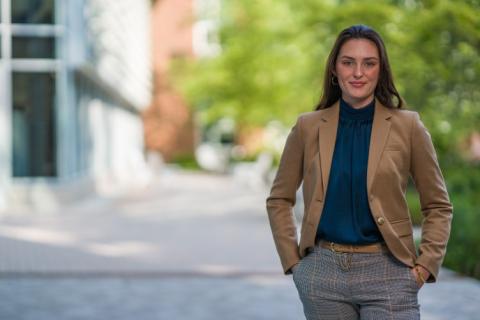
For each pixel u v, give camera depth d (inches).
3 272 390.9
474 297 320.5
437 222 130.2
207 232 582.9
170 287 353.4
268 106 1191.6
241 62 1309.1
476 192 572.7
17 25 776.3
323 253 130.3
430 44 500.7
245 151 1705.2
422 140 129.5
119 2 1150.3
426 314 290.0
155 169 1472.7
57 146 787.4
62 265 418.0
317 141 132.7
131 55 1352.1
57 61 780.0
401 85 510.9
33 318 288.4
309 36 637.3
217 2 1363.2
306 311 133.8
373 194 126.0
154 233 576.4
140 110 1700.3
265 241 526.0
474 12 450.9
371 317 126.9
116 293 338.6
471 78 496.4
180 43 1806.1
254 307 306.2
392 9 524.4
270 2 987.9
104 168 1104.8
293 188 138.1
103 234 568.1
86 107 938.1
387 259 127.5
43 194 773.3
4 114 773.9
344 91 130.5
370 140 128.3
